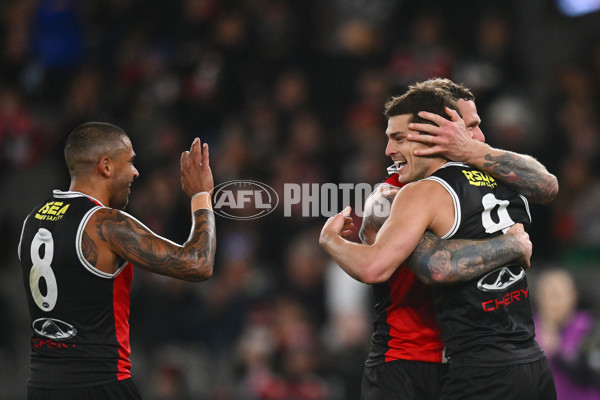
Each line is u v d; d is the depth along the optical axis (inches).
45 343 436.8
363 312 965.8
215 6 1362.0
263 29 1311.5
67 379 429.4
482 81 1194.6
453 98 438.3
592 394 724.0
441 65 1226.0
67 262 427.2
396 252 399.9
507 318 414.6
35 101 1392.7
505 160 424.5
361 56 1272.1
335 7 1453.0
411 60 1250.6
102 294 432.1
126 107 1302.9
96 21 1430.9
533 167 429.7
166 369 948.0
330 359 922.7
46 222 437.1
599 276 1002.7
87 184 450.3
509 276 419.5
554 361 737.0
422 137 420.2
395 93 1211.2
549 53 1371.8
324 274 1045.2
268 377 919.0
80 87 1328.7
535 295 949.8
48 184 1302.9
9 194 1311.5
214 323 1028.5
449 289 414.6
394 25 1343.5
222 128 1243.8
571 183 1111.6
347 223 448.1
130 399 440.5
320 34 1384.1
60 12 1418.6
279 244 1096.8
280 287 1054.4
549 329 748.6
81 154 448.5
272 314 1019.9
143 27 1395.2
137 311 1043.9
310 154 1178.0
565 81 1255.5
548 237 1043.3
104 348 434.0
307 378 914.7
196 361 990.4
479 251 403.5
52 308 431.5
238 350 981.8
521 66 1274.6
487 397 406.0
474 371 408.2
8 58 1438.2
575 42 1360.7
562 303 743.7
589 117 1203.2
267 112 1230.9
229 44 1294.3
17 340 1163.3
